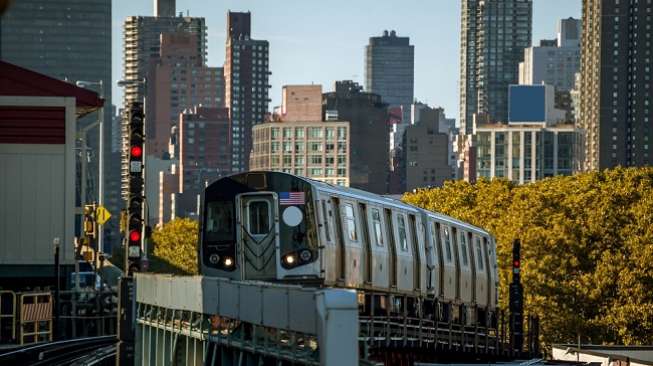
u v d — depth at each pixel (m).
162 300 80.38
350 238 86.06
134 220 82.88
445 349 102.31
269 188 82.62
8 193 140.12
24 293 130.00
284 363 63.59
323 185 84.00
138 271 83.75
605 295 188.12
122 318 83.94
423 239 99.94
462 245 110.44
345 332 57.53
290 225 82.06
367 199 90.00
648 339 182.12
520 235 194.50
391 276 92.44
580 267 196.00
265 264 82.19
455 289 107.38
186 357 77.62
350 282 85.62
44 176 140.62
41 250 140.38
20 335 129.00
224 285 70.62
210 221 83.69
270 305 64.19
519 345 130.00
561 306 184.25
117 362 84.00
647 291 187.12
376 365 60.91
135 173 81.81
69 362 102.56
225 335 70.94
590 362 116.31
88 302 148.38
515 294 132.25
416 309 97.56
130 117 81.62
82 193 152.88
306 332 59.72
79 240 155.00
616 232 197.62
